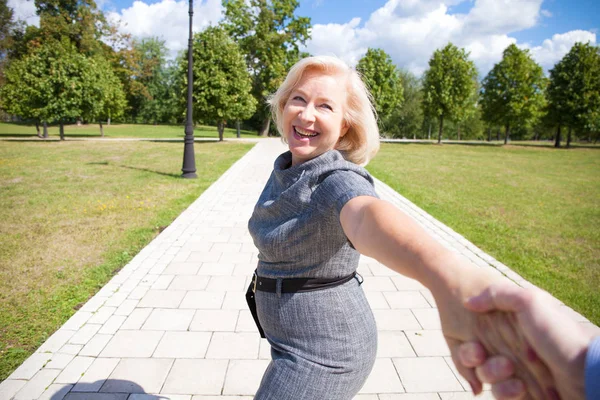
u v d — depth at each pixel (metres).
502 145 37.22
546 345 0.45
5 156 16.56
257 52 35.66
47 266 4.85
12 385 2.74
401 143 37.50
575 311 4.04
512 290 0.52
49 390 2.72
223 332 3.50
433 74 36.81
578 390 0.43
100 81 26.84
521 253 5.88
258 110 39.09
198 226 6.73
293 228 1.25
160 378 2.89
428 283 0.67
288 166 1.54
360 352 1.35
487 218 8.11
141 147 22.09
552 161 22.78
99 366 2.99
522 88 34.88
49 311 3.78
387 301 4.14
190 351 3.21
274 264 1.39
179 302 4.02
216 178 11.73
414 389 2.84
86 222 6.84
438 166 17.78
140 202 8.38
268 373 1.37
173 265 4.98
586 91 33.88
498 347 0.53
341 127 1.45
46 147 21.20
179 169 13.41
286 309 1.35
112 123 59.12
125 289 4.27
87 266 4.89
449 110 36.09
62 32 41.16
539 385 0.48
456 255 0.68
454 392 2.81
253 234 1.46
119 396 2.69
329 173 1.22
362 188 1.09
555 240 6.66
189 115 11.47
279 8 35.44
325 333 1.31
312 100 1.36
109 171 12.67
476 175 15.06
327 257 1.29
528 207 9.38
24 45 41.78
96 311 3.78
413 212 8.22
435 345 3.37
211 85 25.44
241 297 4.15
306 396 1.28
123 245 5.71
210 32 25.69
